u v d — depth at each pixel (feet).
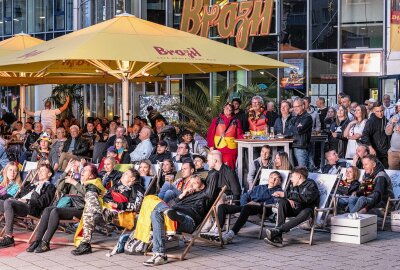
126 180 36.63
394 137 48.91
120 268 31.58
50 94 137.39
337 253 34.27
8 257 33.99
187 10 92.22
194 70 55.01
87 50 41.68
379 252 34.37
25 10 140.46
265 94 77.00
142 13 100.73
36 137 66.95
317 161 61.31
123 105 51.60
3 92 146.10
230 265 31.96
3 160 56.13
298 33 86.22
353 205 39.83
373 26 82.74
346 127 53.42
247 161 51.11
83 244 34.60
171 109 70.49
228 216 38.34
